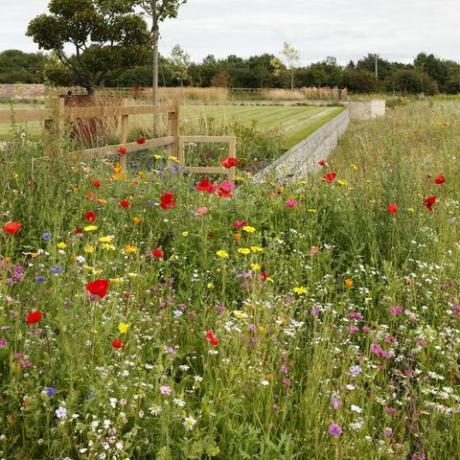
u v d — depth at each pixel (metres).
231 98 62.78
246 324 3.32
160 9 15.74
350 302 4.41
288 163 9.67
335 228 5.81
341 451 2.55
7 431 2.39
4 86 35.31
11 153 5.53
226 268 4.64
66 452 2.35
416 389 3.30
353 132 27.97
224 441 2.61
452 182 9.38
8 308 3.02
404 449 2.68
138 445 2.45
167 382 2.81
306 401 2.84
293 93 63.22
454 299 4.43
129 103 16.47
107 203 5.30
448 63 94.81
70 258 3.70
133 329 3.22
